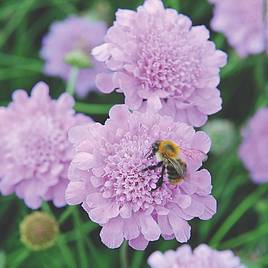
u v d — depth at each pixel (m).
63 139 0.32
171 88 0.29
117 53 0.28
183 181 0.27
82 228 0.38
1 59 0.46
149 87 0.28
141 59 0.28
